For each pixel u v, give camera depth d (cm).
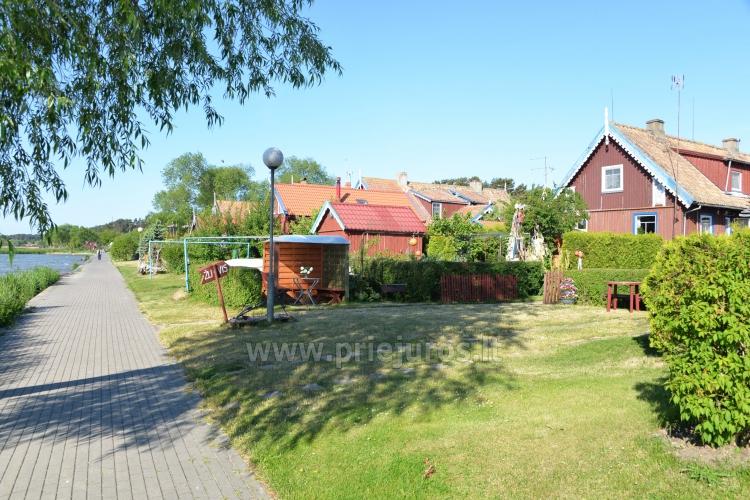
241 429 610
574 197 2541
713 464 447
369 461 507
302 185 4044
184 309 1725
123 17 656
